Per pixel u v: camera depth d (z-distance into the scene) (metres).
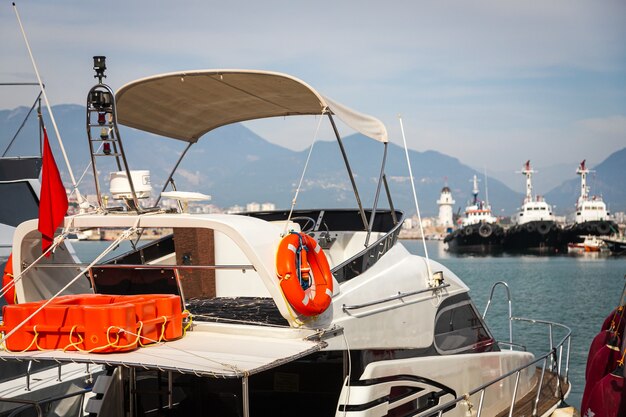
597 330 31.02
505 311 38.44
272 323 6.65
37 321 5.97
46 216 6.66
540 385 9.66
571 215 146.50
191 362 5.55
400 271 8.03
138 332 5.91
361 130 7.97
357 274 7.46
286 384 7.98
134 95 7.86
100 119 6.69
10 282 7.00
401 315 7.80
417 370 7.86
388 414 7.39
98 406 7.05
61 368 10.38
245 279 8.07
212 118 9.20
